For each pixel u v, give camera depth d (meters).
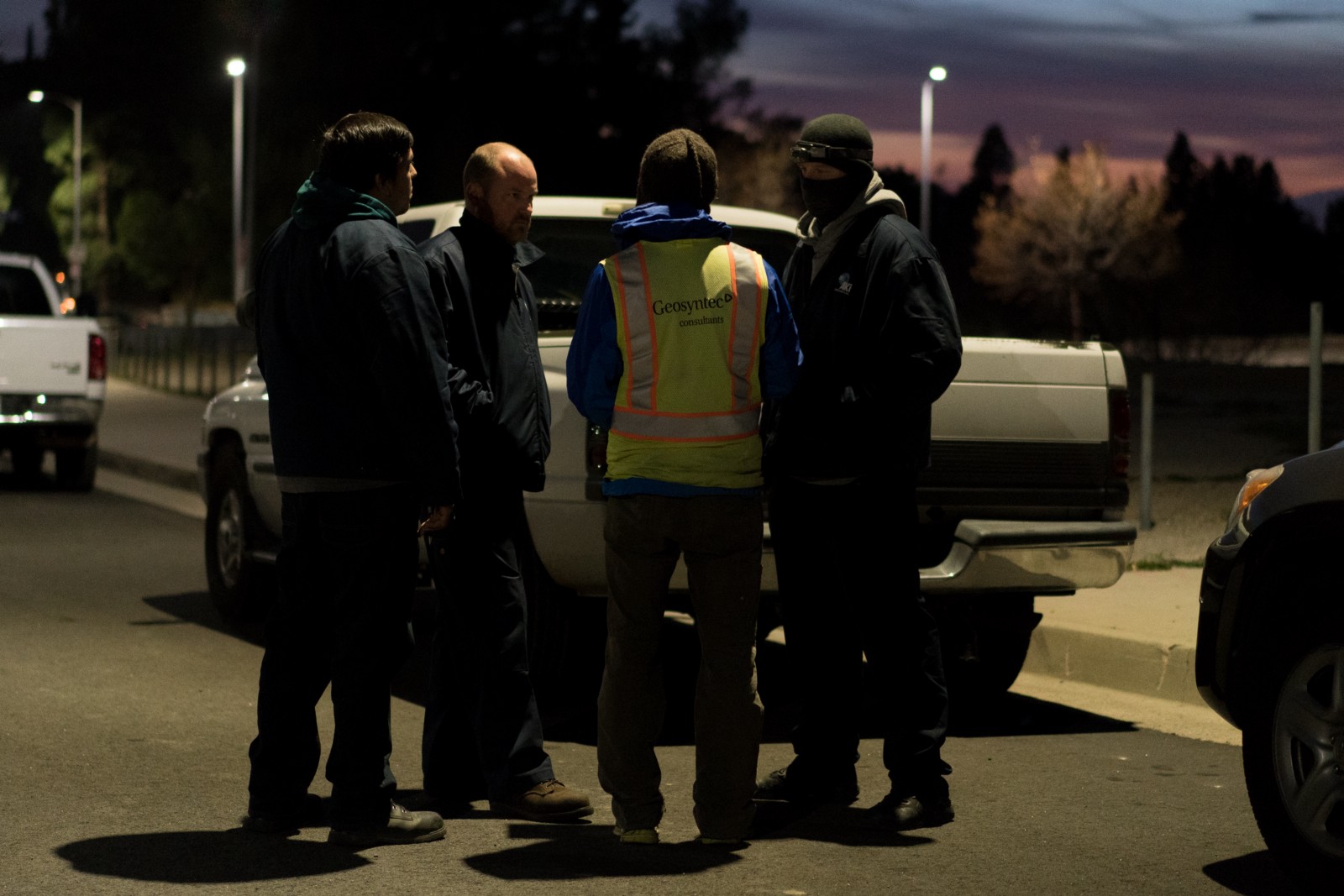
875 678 6.47
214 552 10.84
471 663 6.44
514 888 5.55
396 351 5.68
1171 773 7.34
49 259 113.56
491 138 63.50
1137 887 5.68
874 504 6.35
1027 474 8.05
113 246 78.38
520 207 6.37
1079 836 6.30
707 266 5.87
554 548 7.79
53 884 5.51
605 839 6.18
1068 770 7.38
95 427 18.38
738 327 5.86
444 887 5.55
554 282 9.31
